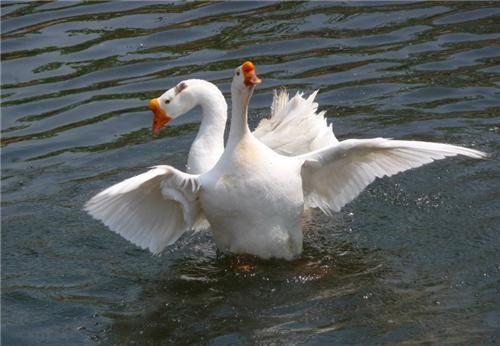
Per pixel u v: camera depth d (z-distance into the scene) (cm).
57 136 1573
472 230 1237
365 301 1088
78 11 2012
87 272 1204
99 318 1091
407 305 1073
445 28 1852
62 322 1088
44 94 1700
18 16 1991
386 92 1647
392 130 1523
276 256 1187
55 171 1469
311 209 1355
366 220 1295
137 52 1825
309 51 1802
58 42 1877
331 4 1994
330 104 1619
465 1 1956
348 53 1786
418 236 1238
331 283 1140
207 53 1811
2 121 1619
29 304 1129
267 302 1102
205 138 1330
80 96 1689
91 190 1406
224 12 1983
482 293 1087
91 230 1309
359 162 1198
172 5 2025
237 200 1141
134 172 1453
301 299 1104
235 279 1162
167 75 1736
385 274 1151
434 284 1116
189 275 1184
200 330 1050
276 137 1374
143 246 1190
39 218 1341
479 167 1404
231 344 1013
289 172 1149
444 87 1647
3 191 1416
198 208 1199
